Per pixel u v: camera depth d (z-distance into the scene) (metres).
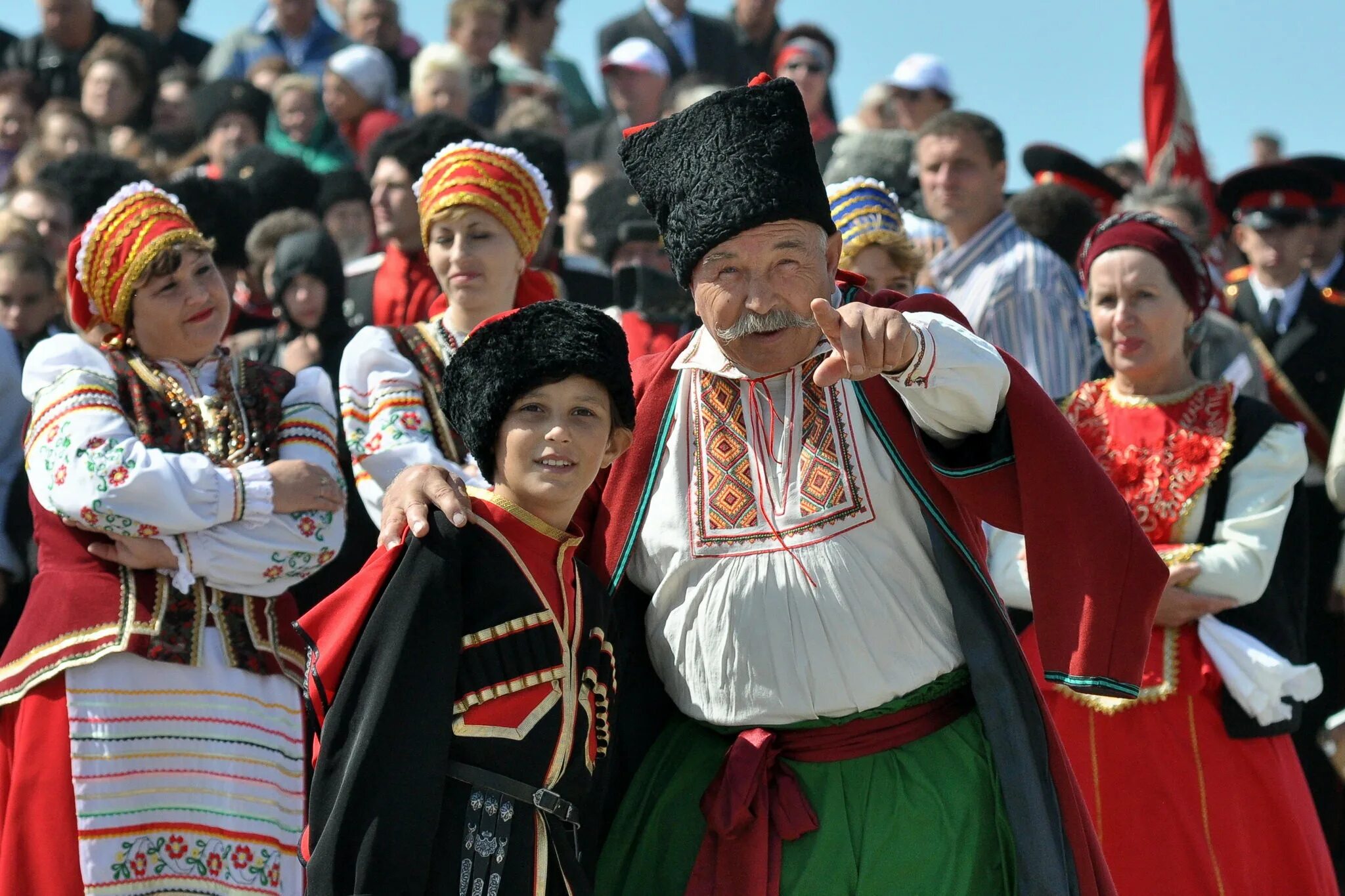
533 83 18.78
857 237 9.20
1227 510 8.44
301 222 12.08
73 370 7.95
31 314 11.35
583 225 14.09
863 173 12.96
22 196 12.67
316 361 11.02
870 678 6.21
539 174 8.78
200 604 7.88
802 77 18.47
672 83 19.83
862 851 6.23
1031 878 6.01
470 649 5.88
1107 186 14.33
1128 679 5.95
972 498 6.17
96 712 7.62
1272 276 13.41
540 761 5.89
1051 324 11.20
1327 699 11.67
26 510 10.12
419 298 11.70
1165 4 15.34
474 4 18.41
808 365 6.36
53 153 15.31
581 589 6.21
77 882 7.46
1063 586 5.98
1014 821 6.07
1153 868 8.05
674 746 6.65
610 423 6.18
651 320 10.94
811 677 6.21
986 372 5.86
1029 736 6.16
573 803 6.02
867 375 5.62
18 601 10.05
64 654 7.64
